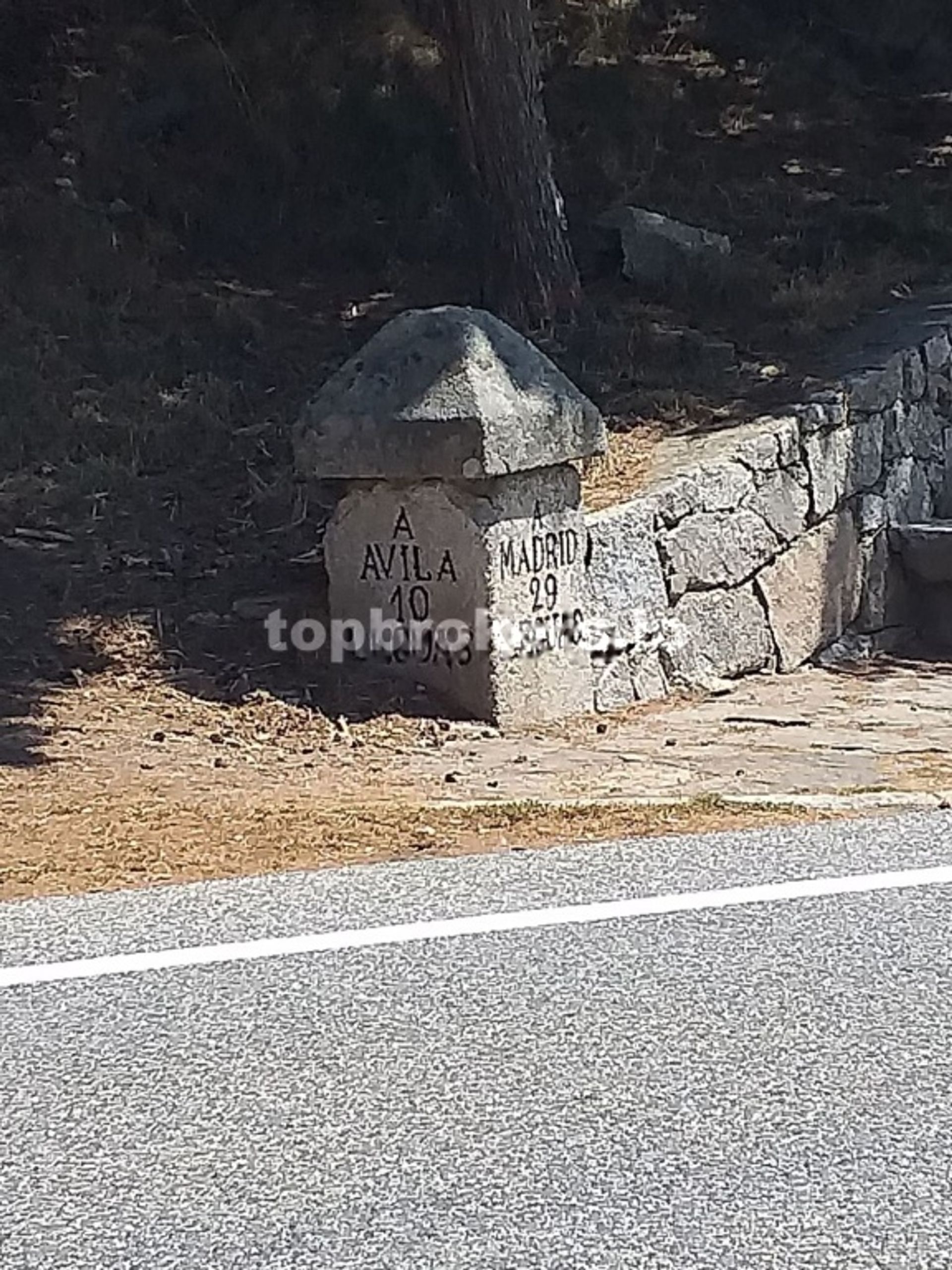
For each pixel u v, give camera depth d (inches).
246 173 653.3
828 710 434.3
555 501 407.8
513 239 585.3
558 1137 195.6
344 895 274.7
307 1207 181.2
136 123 659.4
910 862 287.9
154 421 512.4
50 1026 227.0
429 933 257.6
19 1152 194.4
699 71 792.9
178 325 569.9
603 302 605.6
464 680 398.0
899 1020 225.8
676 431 498.0
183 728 380.5
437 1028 224.7
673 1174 186.7
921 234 689.6
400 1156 191.8
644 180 699.4
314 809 330.3
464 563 393.4
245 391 538.3
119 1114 202.8
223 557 453.4
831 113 791.7
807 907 266.7
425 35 709.3
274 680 404.2
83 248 592.4
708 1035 221.8
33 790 340.8
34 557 445.7
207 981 240.8
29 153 641.0
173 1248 173.9
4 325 549.3
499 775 362.0
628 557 431.2
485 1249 172.2
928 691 463.5
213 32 695.1
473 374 387.9
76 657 406.9
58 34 681.0
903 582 538.6
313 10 716.0
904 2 836.0
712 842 300.7
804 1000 232.4
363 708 395.5
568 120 722.2
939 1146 192.4
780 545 483.8
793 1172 186.7
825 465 504.1
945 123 797.9
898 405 547.5
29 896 278.4
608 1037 221.6
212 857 298.2
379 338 401.4
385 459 390.9
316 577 438.0
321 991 237.1
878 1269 168.2
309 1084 209.8
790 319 597.6
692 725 412.2
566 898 271.6
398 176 661.9
